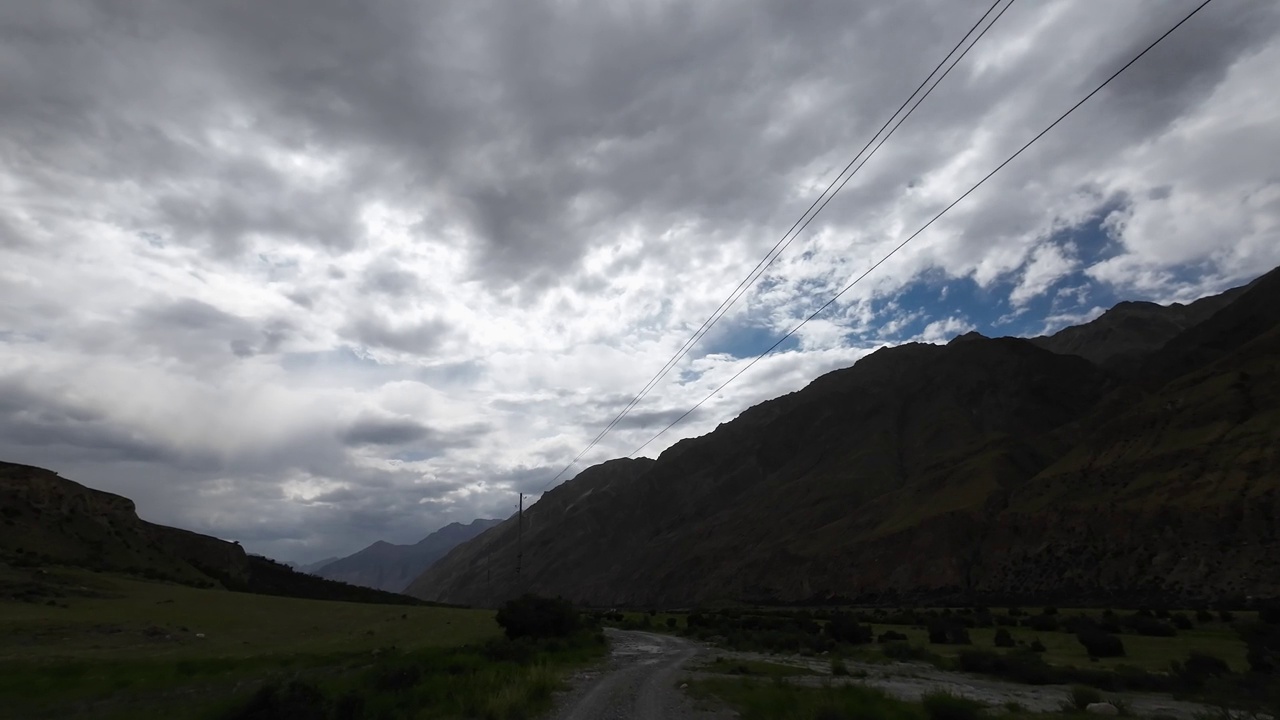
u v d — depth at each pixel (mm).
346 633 57344
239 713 17156
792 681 27766
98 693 26797
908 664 36719
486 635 56375
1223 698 21609
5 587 56219
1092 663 34312
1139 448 124875
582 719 19734
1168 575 92562
